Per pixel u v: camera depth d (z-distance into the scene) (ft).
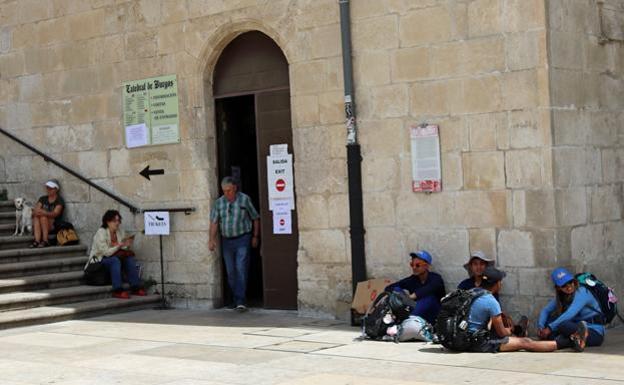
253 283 49.85
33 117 53.78
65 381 30.37
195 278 47.52
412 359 31.91
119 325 42.70
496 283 35.35
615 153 39.63
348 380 28.81
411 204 39.63
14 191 54.60
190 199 47.60
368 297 39.75
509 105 36.86
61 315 44.24
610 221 39.01
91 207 51.49
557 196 36.14
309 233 42.98
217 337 38.37
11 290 45.70
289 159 44.47
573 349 32.83
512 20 36.65
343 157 41.81
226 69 46.83
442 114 38.63
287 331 39.29
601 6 39.27
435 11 38.65
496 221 37.29
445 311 33.24
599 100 38.81
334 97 41.96
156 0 48.26
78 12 51.47
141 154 49.34
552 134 36.06
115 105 50.21
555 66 36.45
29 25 53.62
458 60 38.11
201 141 47.11
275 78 44.98
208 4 46.29
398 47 39.75
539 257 36.22
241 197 45.98
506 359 31.32
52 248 50.16
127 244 48.70
